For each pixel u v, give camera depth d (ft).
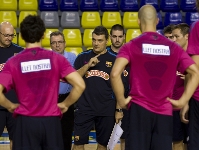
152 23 30.66
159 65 29.99
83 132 43.86
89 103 43.37
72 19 85.25
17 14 86.58
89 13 85.61
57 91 29.35
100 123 43.91
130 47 30.01
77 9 87.61
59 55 29.48
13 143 29.27
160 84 30.01
